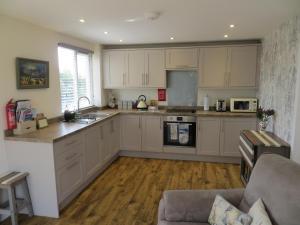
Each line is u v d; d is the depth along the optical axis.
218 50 4.31
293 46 2.71
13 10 2.42
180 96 4.89
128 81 4.77
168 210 1.73
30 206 2.58
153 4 2.28
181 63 4.49
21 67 2.79
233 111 4.33
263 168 1.63
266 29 3.40
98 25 3.10
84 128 3.12
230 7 2.38
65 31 3.45
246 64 4.25
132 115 4.52
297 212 1.24
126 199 2.95
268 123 3.57
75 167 2.94
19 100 2.78
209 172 3.83
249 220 1.40
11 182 2.29
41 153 2.49
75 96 4.19
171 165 4.16
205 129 4.24
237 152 4.17
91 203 2.86
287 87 2.87
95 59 4.73
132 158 4.58
